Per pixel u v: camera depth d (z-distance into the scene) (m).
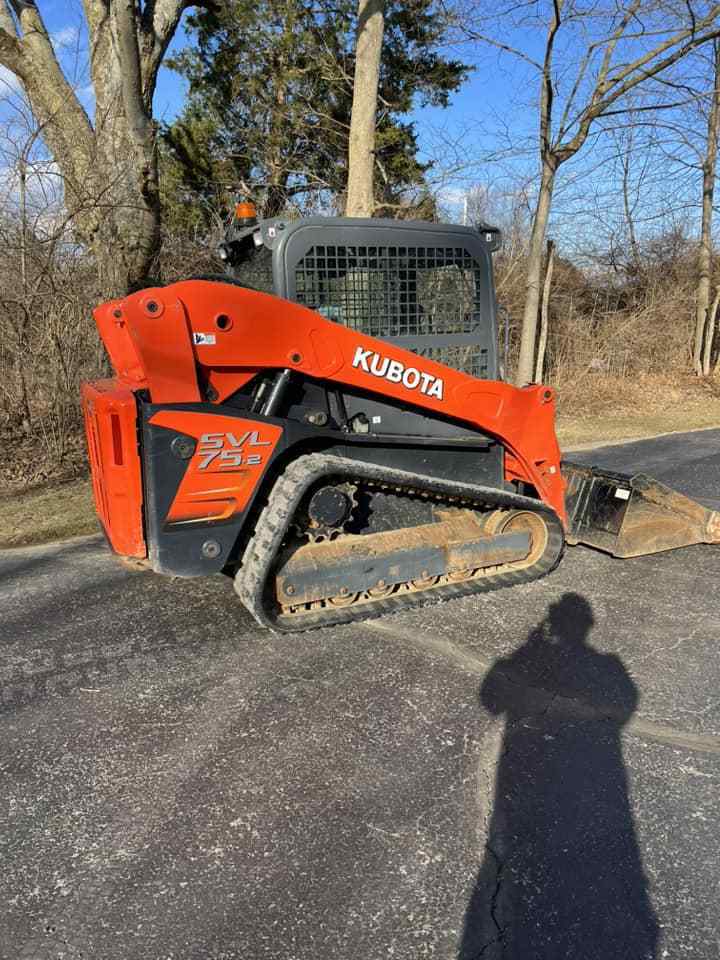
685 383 16.05
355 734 2.99
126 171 8.25
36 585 4.67
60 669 3.56
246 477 3.53
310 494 3.65
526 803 2.57
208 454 3.41
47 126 8.52
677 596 4.44
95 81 9.81
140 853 2.35
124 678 3.47
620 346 16.06
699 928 2.05
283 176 16.42
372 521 4.04
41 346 7.95
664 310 16.73
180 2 10.81
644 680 3.43
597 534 5.00
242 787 2.67
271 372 3.61
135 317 3.15
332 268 3.90
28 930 2.06
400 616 4.13
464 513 4.31
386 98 15.59
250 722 3.09
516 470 4.54
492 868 2.27
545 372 14.83
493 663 3.59
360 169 10.13
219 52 15.87
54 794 2.64
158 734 3.01
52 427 8.05
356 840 2.40
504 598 4.39
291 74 15.01
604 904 2.13
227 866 2.29
